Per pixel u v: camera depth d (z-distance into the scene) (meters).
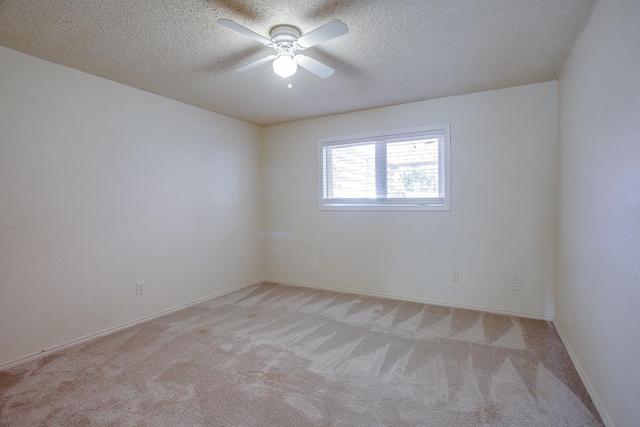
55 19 1.84
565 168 2.53
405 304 3.45
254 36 1.83
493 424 1.59
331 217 4.04
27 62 2.27
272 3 1.72
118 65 2.47
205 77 2.73
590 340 1.82
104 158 2.71
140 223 2.99
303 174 4.23
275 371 2.10
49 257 2.38
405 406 1.74
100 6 1.72
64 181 2.46
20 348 2.22
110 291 2.75
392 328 2.79
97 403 1.77
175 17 1.84
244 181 4.22
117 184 2.81
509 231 3.09
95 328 2.64
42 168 2.33
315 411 1.70
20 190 2.23
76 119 2.53
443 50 2.28
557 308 2.77
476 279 3.24
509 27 1.98
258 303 3.53
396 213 3.63
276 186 4.45
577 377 1.99
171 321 3.00
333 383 1.96
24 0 1.66
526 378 1.98
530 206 3.00
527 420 1.61
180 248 3.37
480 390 1.87
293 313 3.20
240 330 2.78
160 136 3.17
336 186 4.03
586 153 1.95
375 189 3.77
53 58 2.33
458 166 3.29
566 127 2.50
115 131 2.79
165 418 1.65
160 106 3.18
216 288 3.79
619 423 1.41
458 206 3.30
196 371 2.10
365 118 3.76
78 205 2.54
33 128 2.29
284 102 3.44
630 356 1.32
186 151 3.44
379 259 3.75
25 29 1.95
